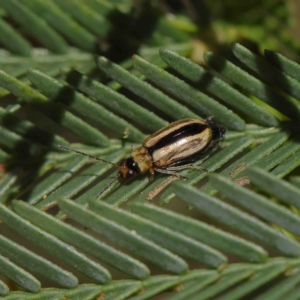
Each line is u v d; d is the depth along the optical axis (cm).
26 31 11
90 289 10
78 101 11
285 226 10
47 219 10
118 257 10
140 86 11
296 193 10
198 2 12
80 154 11
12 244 10
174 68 11
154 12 11
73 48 11
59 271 10
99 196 11
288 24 12
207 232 10
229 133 11
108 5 11
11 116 11
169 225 10
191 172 11
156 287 10
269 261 10
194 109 11
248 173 10
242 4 11
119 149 11
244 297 10
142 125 11
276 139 11
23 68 11
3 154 11
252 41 12
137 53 11
